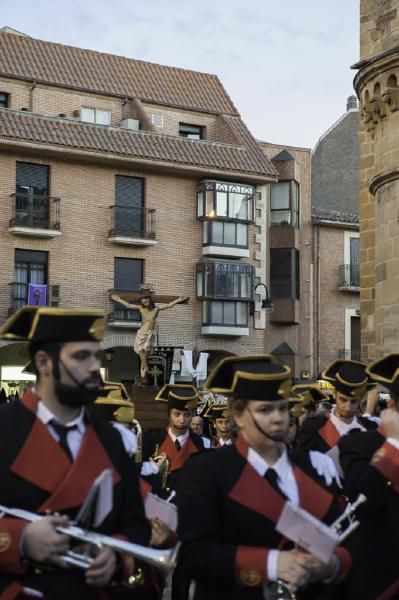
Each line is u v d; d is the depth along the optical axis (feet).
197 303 131.64
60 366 15.55
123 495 16.14
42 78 126.93
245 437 17.21
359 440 20.31
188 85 141.38
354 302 146.41
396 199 55.93
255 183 135.74
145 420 68.49
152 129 130.41
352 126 167.63
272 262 139.95
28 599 15.01
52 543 14.35
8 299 119.03
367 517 19.63
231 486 16.76
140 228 127.75
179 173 129.90
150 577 16.65
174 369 100.73
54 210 121.90
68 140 120.47
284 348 138.31
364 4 58.90
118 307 124.98
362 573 19.67
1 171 118.52
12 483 15.25
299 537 15.74
